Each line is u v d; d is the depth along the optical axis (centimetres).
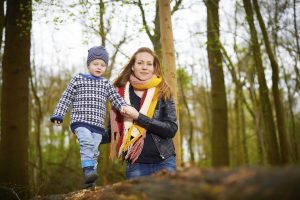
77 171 1380
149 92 416
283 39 1346
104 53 461
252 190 176
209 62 1307
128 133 406
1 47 1016
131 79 427
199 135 2431
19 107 934
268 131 1164
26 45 962
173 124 404
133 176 402
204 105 1956
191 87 1877
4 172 903
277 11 1244
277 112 1123
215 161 1280
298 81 1348
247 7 1171
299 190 159
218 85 1300
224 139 1286
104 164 1279
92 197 359
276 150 1136
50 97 1961
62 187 1274
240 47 1410
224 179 203
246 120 2289
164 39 677
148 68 420
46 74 1948
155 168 400
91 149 418
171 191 221
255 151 2227
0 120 968
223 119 1292
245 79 1467
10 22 962
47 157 1953
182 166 270
